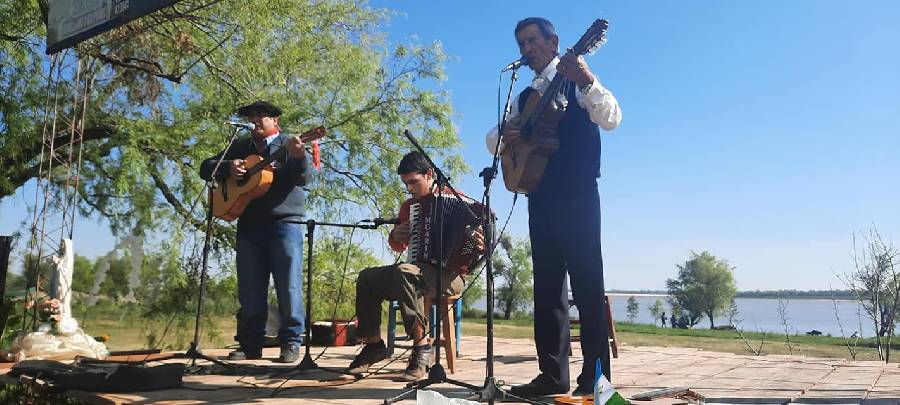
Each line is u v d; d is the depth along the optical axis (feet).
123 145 37.83
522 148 10.20
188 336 36.14
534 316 10.73
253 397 10.28
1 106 35.76
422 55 46.93
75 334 17.16
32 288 20.76
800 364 16.26
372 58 47.65
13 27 36.22
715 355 18.95
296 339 16.01
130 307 32.50
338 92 44.45
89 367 12.45
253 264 16.49
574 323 15.56
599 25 9.36
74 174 38.47
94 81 35.68
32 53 36.65
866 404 9.72
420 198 12.73
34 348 16.25
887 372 14.43
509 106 10.83
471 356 18.40
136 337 34.24
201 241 37.14
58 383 11.18
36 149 37.58
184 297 35.37
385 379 12.32
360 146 44.73
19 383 12.10
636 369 15.03
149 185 37.04
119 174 36.55
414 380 12.12
